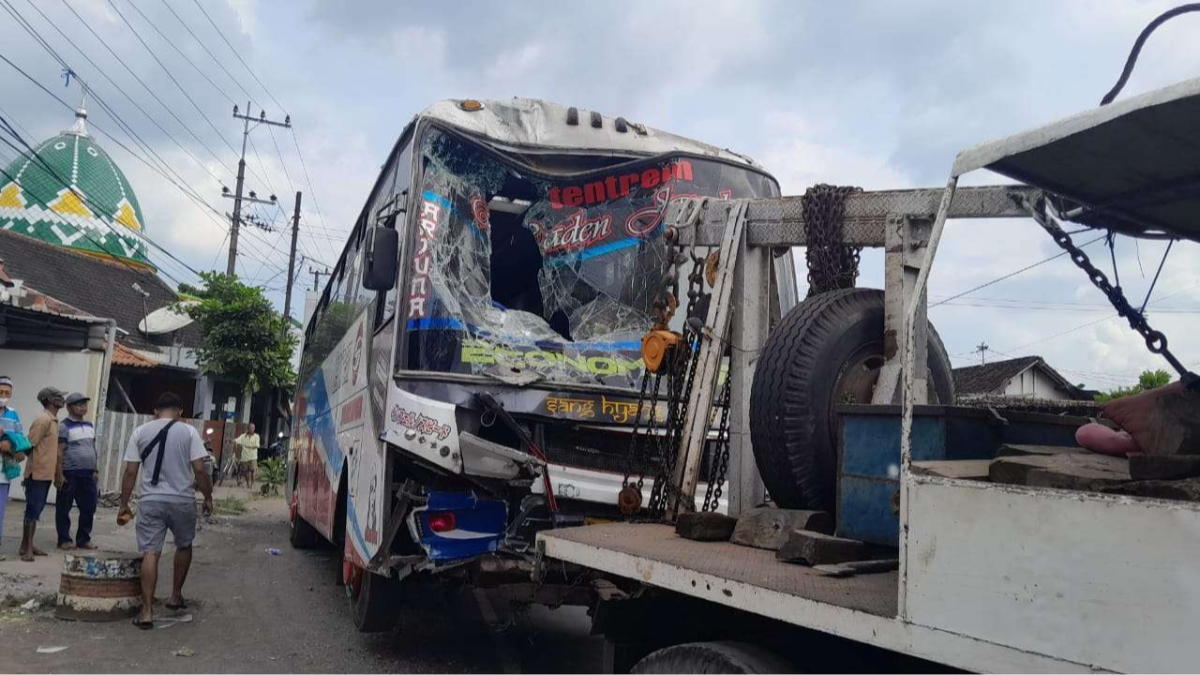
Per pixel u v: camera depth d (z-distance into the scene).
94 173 29.72
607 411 5.68
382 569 5.39
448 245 5.86
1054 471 2.08
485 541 5.40
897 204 3.83
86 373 14.41
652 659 3.05
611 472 5.60
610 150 6.36
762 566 2.95
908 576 2.20
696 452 4.28
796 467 3.45
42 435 9.52
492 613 8.05
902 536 2.24
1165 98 1.94
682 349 4.45
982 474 2.26
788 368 3.50
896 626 2.21
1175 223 2.87
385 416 5.46
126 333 23.78
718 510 5.23
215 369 24.83
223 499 19.02
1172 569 1.70
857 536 3.05
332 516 7.63
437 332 5.67
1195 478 1.92
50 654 6.08
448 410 5.29
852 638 2.32
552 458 5.55
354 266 8.22
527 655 6.64
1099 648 1.80
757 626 2.98
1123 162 2.38
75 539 10.94
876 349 3.66
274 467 22.20
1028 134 2.23
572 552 3.61
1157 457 1.99
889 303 3.67
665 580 3.02
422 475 5.60
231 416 28.42
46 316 13.79
